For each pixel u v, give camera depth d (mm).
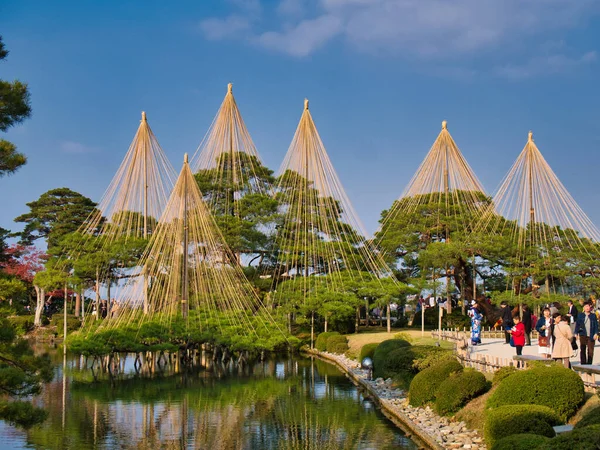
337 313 57188
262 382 39875
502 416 19000
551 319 28859
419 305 70125
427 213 69188
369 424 26625
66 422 28016
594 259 55781
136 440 24703
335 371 45094
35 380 18625
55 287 65125
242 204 69500
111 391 36750
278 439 24562
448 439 22078
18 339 18906
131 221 68125
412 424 25203
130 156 67750
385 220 72125
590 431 14883
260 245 68875
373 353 42531
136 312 51062
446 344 43750
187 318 50031
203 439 24812
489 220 63906
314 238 65625
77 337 48344
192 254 57750
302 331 69250
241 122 75625
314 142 68438
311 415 28859
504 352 36000
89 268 63156
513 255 59469
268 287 67312
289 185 69625
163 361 53406
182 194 55312
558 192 55969
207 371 46250
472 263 62875
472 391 24656
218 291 55062
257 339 51312
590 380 22547
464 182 69875
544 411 19109
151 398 34156
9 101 19453
